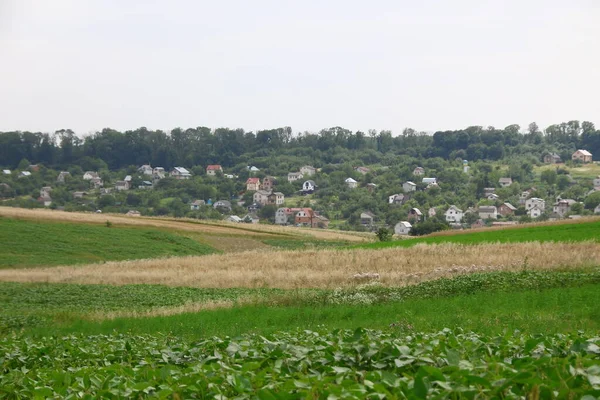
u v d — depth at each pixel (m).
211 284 39.75
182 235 87.81
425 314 22.62
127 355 11.84
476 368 6.80
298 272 41.22
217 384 7.32
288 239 96.25
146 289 38.97
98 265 56.12
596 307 21.50
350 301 27.52
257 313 25.17
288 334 13.80
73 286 41.03
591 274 29.09
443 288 28.39
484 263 37.94
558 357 7.98
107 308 31.91
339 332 11.84
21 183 196.38
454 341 8.97
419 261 41.62
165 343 15.06
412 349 8.59
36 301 34.84
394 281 33.56
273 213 180.75
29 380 9.28
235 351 9.57
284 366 8.16
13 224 78.88
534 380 5.73
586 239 47.31
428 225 119.75
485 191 192.00
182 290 38.16
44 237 74.50
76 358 12.57
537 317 20.14
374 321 21.78
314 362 8.54
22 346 14.09
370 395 5.75
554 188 197.00
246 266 48.00
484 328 18.25
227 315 25.16
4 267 61.81
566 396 5.75
